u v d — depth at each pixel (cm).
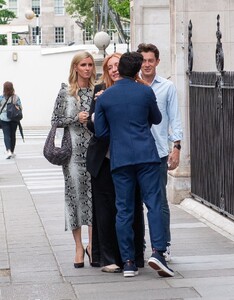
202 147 1424
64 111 988
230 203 1275
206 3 1505
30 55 4566
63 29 9600
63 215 1418
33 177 2078
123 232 930
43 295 866
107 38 2856
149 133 930
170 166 1020
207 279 915
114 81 966
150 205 924
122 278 932
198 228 1254
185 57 1516
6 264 1026
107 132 934
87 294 865
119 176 927
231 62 1512
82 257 996
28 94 4581
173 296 846
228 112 1279
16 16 8656
